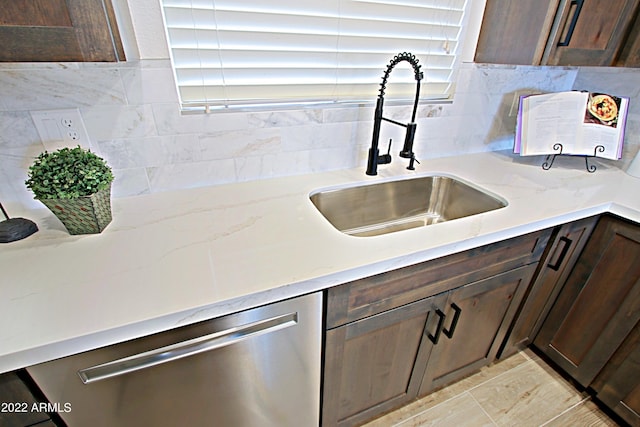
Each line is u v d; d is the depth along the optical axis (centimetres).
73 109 89
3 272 71
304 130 120
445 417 133
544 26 108
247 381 81
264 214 97
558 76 158
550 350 148
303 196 110
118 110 93
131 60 89
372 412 119
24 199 94
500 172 136
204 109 103
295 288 71
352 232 133
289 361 84
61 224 89
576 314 133
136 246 81
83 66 85
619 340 121
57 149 91
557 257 119
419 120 139
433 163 145
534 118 139
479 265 100
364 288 83
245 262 75
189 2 91
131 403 71
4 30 53
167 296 65
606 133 132
